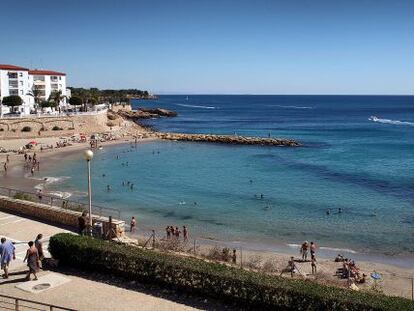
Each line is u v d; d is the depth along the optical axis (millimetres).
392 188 55844
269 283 15852
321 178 62469
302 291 15156
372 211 44656
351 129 144875
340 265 28766
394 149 95562
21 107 112438
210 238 35062
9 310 15578
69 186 54406
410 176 64062
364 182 59750
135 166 71312
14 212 28406
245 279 16156
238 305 16312
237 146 101500
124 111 183125
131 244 22344
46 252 21609
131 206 45312
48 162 72438
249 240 34938
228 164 74938
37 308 15867
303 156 85750
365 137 120875
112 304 16422
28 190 50969
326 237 36281
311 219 41594
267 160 80062
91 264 19188
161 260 17844
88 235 22516
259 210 44594
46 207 27094
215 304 16531
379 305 14102
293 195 51531
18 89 118750
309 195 51562
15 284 18000
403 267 29594
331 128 149500
